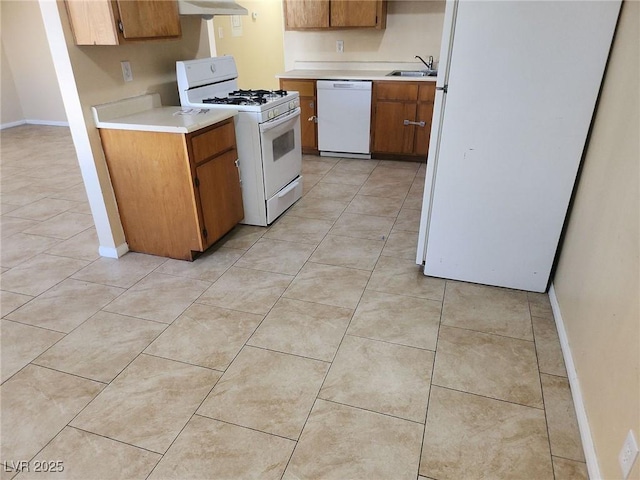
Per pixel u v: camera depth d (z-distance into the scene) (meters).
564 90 1.95
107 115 2.60
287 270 2.67
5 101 6.58
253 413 1.70
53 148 5.53
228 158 2.90
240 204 3.14
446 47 2.08
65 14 2.28
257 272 2.65
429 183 2.38
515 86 2.01
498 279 2.45
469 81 2.07
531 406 1.71
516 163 2.15
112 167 2.67
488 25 1.95
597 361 1.53
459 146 2.21
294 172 3.57
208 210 2.75
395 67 4.73
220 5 3.12
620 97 1.67
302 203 3.65
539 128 2.05
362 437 1.59
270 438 1.59
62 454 1.55
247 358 1.97
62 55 2.35
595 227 1.76
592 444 1.47
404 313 2.26
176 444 1.58
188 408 1.72
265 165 3.05
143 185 2.66
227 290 2.48
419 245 2.56
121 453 1.55
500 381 1.83
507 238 2.33
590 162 1.97
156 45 2.94
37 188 4.13
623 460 1.21
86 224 3.36
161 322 2.22
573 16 1.83
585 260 1.84
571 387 1.77
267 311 2.29
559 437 1.58
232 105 2.94
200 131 2.56
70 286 2.54
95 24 2.28
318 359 1.96
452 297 2.38
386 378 1.85
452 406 1.71
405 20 4.50
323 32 4.79
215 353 2.00
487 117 2.11
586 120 1.97
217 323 2.21
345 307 2.31
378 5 4.27
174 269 2.71
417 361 1.94
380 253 2.85
